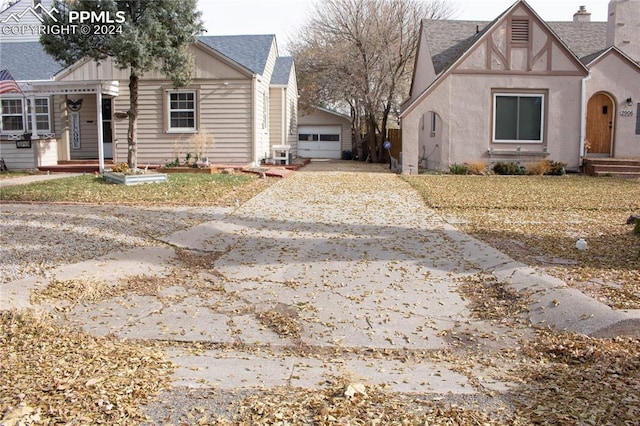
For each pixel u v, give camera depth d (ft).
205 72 69.62
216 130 70.38
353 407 11.90
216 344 16.56
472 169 67.82
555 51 69.26
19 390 12.45
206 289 21.72
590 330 16.83
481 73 69.26
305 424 11.22
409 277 23.07
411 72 105.60
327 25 100.53
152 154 71.20
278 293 21.18
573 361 15.26
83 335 16.71
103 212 34.81
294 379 13.73
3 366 13.91
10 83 67.62
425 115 82.94
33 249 25.22
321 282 22.45
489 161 70.33
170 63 56.65
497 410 11.93
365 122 109.91
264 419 11.36
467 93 69.51
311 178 62.08
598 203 42.45
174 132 70.59
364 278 22.90
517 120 70.13
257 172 63.21
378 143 99.76
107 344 16.10
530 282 21.26
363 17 96.22
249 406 11.97
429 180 59.57
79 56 54.90
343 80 98.58
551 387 13.21
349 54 96.94
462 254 26.55
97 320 18.21
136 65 54.13
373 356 15.88
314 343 16.72
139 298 20.42
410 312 19.30
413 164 69.77
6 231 28.43
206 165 65.16
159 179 52.85
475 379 13.92
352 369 14.67
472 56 69.15
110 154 75.36
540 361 15.42
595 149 72.13
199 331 17.49
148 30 53.11
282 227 32.96
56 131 73.67
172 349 16.11
